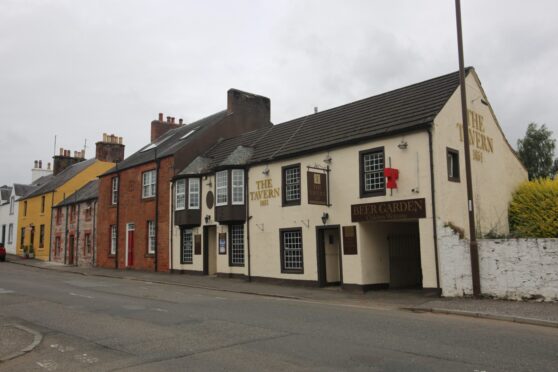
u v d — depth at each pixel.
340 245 17.84
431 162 15.49
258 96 30.16
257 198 21.56
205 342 8.63
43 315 11.88
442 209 15.33
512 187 21.06
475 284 14.04
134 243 29.64
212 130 27.69
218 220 22.48
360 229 17.27
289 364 7.07
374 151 17.09
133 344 8.61
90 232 35.06
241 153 22.56
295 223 19.67
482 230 17.81
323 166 18.73
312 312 12.10
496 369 6.73
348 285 17.41
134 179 30.14
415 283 19.00
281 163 20.55
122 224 31.02
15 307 13.23
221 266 23.16
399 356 7.47
